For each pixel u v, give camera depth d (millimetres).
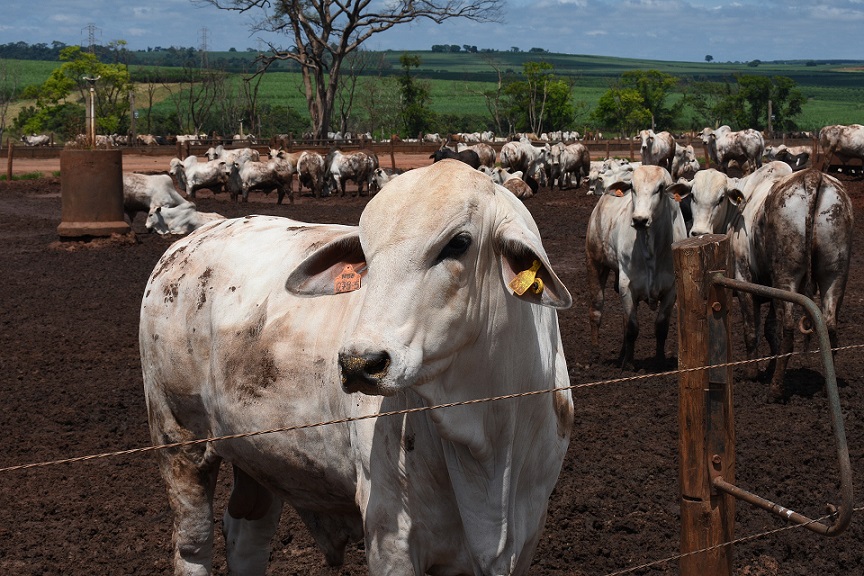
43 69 197875
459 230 3068
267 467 4066
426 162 46062
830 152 31750
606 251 9992
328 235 4164
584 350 10484
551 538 5734
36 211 25594
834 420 3002
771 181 9133
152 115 104750
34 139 70625
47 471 6938
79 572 5430
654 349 10547
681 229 9617
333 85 63500
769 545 5582
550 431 3674
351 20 61875
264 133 99312
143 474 6891
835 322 8555
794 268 8469
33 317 12391
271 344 3924
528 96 96938
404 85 88125
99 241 19031
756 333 9180
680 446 3443
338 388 3666
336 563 4477
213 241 4512
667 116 105875
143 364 4609
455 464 3379
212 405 4227
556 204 27500
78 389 9039
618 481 6543
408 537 3492
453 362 3217
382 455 3502
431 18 61750
